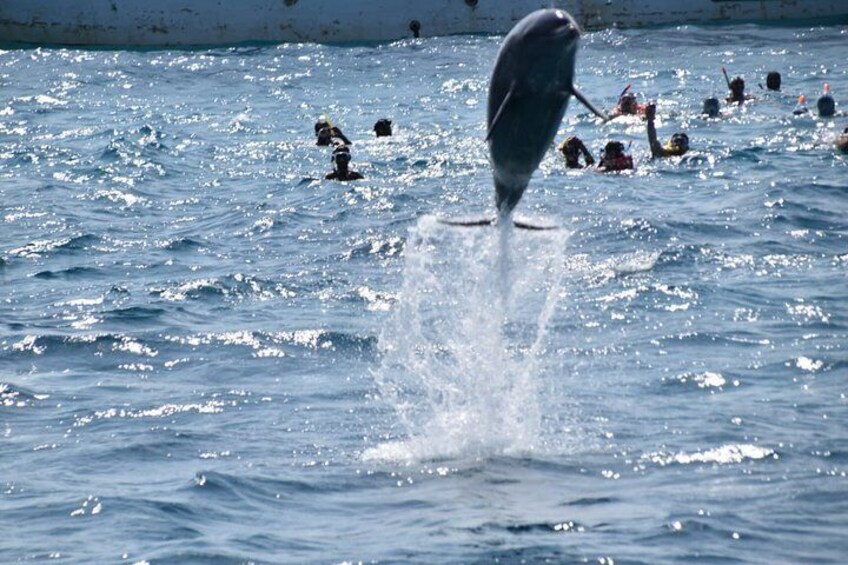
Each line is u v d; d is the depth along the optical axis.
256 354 31.48
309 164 64.62
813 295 34.94
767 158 58.31
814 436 23.86
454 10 119.88
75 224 50.81
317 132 71.75
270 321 34.66
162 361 31.14
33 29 120.94
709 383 27.56
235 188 58.38
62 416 26.81
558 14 18.28
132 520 20.45
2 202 56.56
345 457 23.56
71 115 86.31
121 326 34.47
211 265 42.53
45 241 47.28
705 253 40.38
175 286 39.06
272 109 87.06
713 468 22.23
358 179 58.72
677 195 50.88
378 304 36.34
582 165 58.62
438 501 21.02
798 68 95.62
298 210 51.81
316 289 38.38
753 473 21.89
